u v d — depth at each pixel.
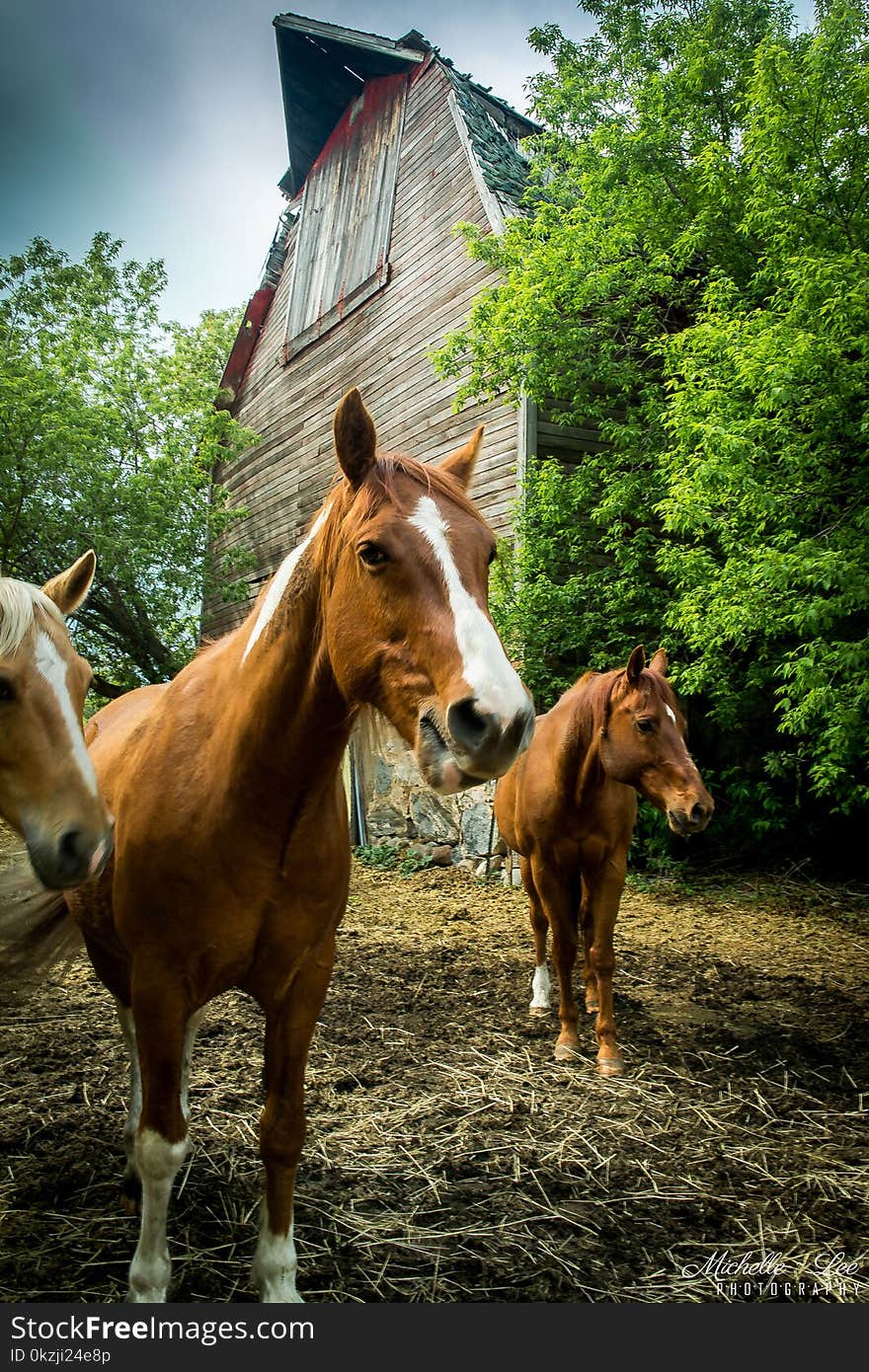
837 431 6.51
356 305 12.29
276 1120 1.94
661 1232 2.51
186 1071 3.00
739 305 7.39
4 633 1.89
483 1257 2.34
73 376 14.43
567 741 3.91
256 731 1.79
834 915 7.19
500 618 8.55
